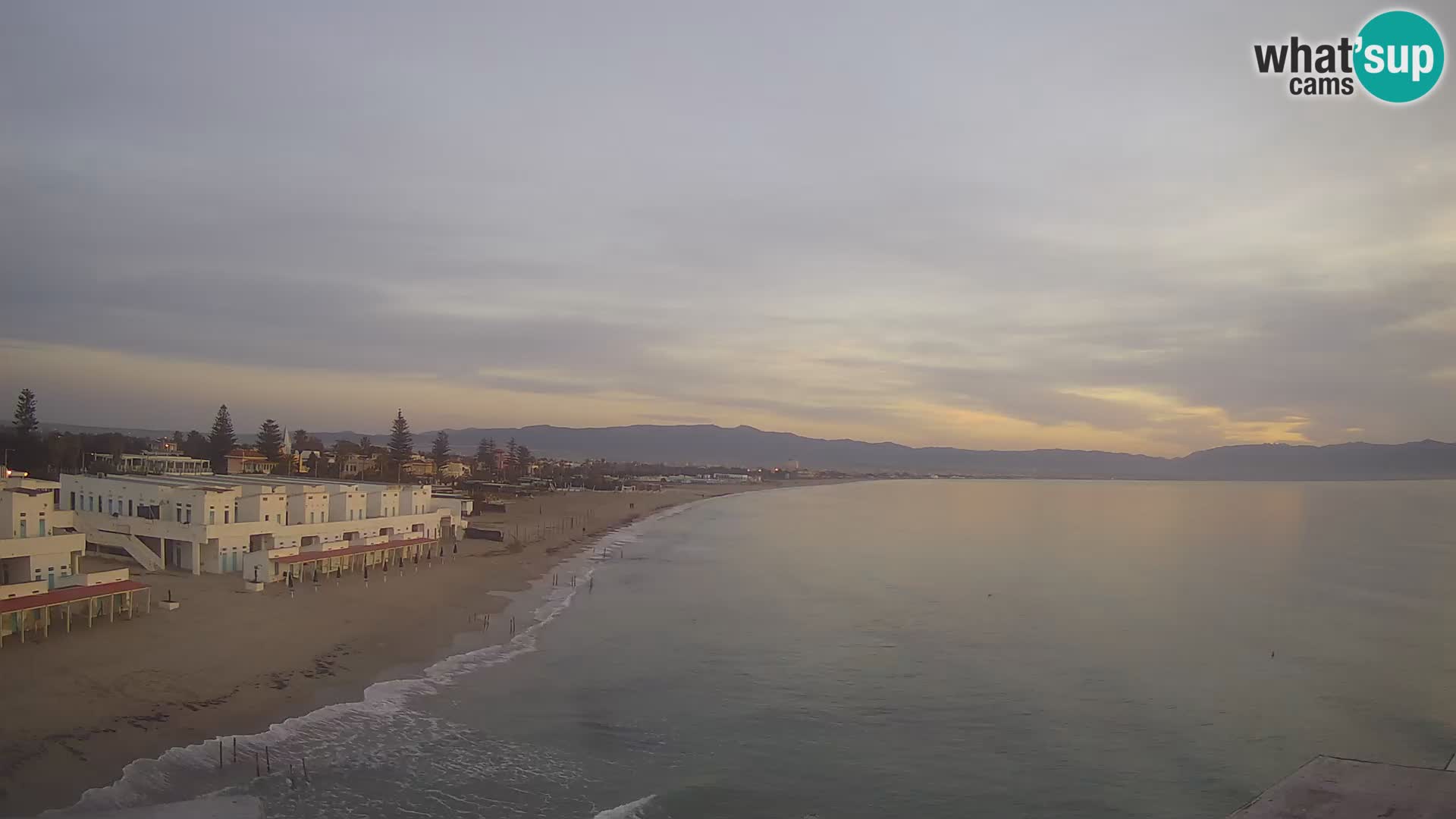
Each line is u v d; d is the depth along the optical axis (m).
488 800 35.28
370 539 86.62
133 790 32.88
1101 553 136.50
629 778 38.53
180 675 44.69
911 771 40.97
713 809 36.03
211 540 69.31
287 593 65.88
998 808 37.31
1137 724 48.47
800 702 50.62
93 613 51.34
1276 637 72.25
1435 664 63.41
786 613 77.56
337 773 36.41
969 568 113.75
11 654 44.62
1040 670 59.50
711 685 53.16
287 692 44.88
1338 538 168.75
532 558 105.06
